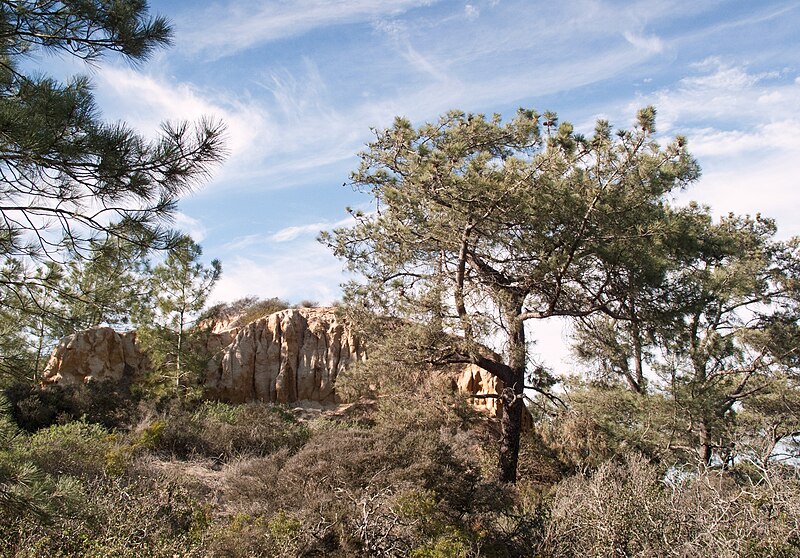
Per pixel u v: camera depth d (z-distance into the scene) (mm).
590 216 17484
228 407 22719
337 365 25078
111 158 9195
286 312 26344
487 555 11758
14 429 10695
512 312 19031
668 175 18078
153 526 10469
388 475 13133
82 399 19750
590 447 19625
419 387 19719
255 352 25172
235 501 13484
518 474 20047
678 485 12758
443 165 18203
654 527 11500
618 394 22078
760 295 24359
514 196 17594
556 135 17781
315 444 14602
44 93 9180
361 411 23703
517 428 19016
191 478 14422
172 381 23250
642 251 17859
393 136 21078
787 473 12383
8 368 10617
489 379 24484
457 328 18859
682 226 19969
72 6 9688
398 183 21922
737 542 10734
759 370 23875
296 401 24547
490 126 21516
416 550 10953
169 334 23812
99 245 9922
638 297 18875
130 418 19312
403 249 20703
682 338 19750
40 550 8961
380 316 20922
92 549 9156
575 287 19469
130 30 9922
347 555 10695
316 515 11469
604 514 11984
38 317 10031
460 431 19859
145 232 9945
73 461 13312
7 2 9445
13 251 9297
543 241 18141
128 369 24750
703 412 20516
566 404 19734
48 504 8422
